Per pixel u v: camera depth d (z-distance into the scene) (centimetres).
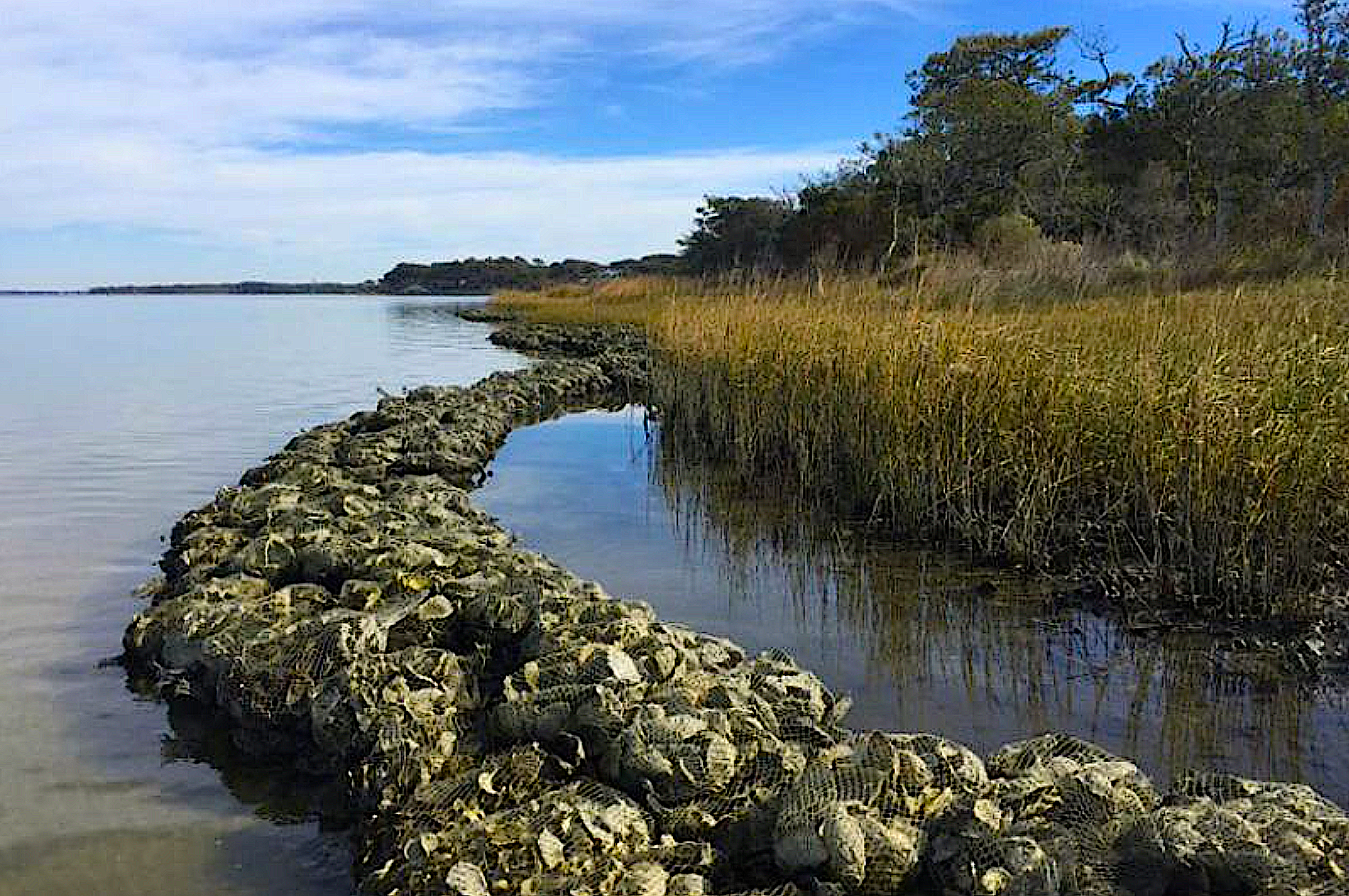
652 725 531
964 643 791
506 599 691
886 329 1203
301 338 4922
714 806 503
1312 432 786
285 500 1013
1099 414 954
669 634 660
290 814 566
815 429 1239
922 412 1057
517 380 2247
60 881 502
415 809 507
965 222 4162
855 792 474
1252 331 1059
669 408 1723
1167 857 418
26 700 702
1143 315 1245
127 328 6238
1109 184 4253
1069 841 432
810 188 4328
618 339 3328
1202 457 827
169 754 631
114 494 1337
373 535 870
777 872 468
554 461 1536
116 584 950
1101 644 775
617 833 470
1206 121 3900
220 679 672
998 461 991
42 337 5147
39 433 1853
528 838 458
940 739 530
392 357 3556
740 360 1443
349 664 632
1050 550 947
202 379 2872
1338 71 3953
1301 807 452
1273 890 391
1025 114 4459
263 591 792
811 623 846
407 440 1457
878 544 1045
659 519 1184
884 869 444
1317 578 816
